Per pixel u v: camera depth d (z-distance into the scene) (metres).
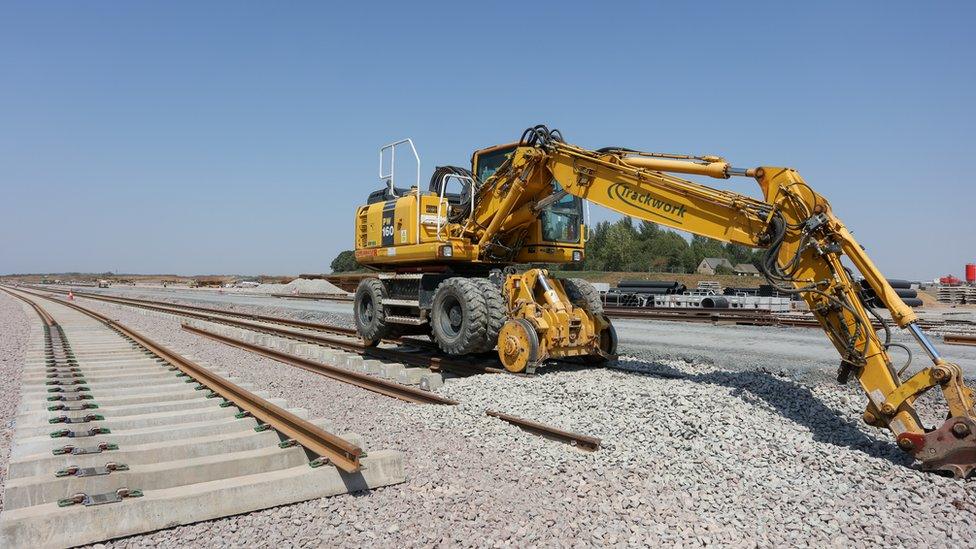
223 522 4.34
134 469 4.82
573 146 8.96
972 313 25.58
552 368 9.94
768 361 10.51
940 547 4.08
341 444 5.02
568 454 5.90
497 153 11.47
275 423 6.16
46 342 14.30
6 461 5.81
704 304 23.89
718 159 7.30
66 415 6.78
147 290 63.34
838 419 6.58
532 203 10.09
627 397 7.19
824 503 4.74
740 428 6.16
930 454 5.14
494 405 7.57
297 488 4.73
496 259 11.15
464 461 5.70
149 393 8.40
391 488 5.02
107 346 13.83
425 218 11.16
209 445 5.66
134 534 4.14
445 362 10.73
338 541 4.09
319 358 12.34
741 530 4.35
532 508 4.65
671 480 5.21
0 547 3.77
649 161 7.89
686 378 8.36
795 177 6.35
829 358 10.92
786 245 6.38
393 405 8.15
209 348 14.17
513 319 9.42
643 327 17.00
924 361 10.75
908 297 23.83
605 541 4.18
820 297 6.14
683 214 7.51
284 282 78.69
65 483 4.47
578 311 9.54
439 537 4.16
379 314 12.26
